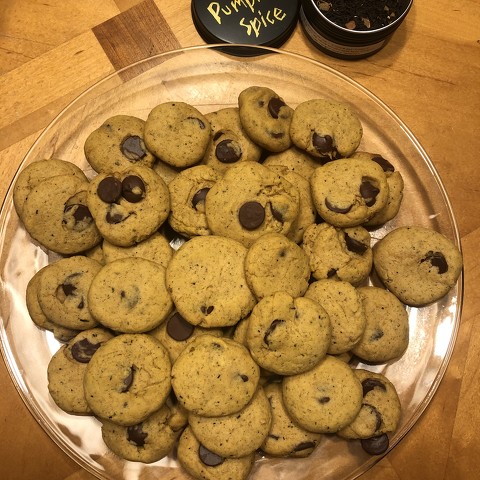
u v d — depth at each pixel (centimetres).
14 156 36
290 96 37
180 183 32
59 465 33
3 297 33
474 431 35
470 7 39
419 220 35
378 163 33
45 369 33
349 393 29
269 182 31
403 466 34
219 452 28
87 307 30
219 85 37
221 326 30
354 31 35
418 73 39
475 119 39
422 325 34
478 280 36
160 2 39
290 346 28
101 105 36
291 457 31
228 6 37
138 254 31
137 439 29
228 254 30
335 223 31
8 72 37
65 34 38
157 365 29
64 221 31
